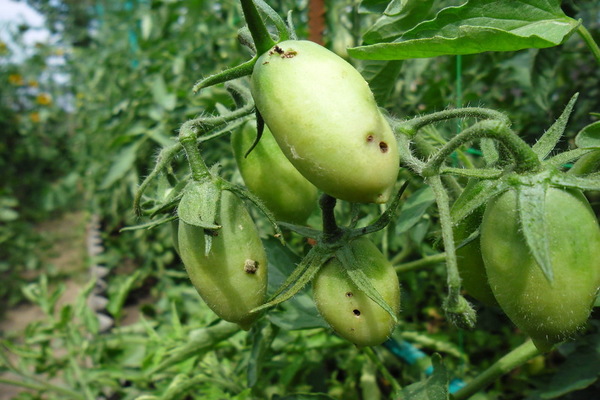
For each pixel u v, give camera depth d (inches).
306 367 19.7
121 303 25.5
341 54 19.8
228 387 17.9
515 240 8.0
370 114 7.8
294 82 7.9
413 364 17.6
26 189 75.2
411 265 15.5
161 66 31.6
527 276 8.0
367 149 7.7
